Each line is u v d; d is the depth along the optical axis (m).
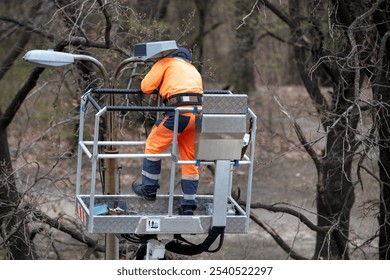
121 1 22.47
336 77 25.52
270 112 39.16
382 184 21.09
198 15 51.88
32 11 29.81
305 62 26.81
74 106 24.83
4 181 22.22
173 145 13.71
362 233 29.14
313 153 23.16
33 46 29.36
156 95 15.22
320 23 25.66
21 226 21.23
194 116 13.94
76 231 22.27
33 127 29.98
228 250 31.53
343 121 23.67
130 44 23.00
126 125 24.92
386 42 21.12
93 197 13.70
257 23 34.84
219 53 55.59
